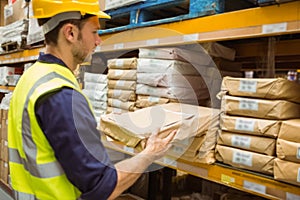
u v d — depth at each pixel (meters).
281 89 1.08
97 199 0.97
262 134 1.10
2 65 4.57
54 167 0.99
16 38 3.30
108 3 1.83
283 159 1.03
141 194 2.29
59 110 0.93
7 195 3.40
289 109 1.10
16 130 1.07
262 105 1.11
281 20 1.02
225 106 1.23
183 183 2.37
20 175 1.12
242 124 1.16
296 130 1.01
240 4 1.42
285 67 2.58
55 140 0.93
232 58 1.78
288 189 1.01
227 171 1.20
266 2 1.04
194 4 1.34
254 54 1.89
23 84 1.09
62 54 1.12
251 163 1.12
